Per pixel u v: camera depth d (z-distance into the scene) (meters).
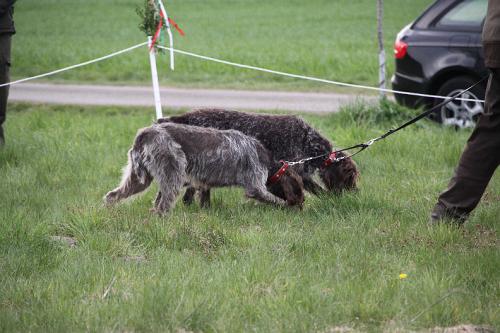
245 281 7.78
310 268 8.28
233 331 6.64
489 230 9.60
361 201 10.83
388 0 77.50
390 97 22.97
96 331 6.58
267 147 11.06
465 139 14.95
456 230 9.23
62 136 16.03
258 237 9.29
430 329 6.76
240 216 10.41
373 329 6.69
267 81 26.95
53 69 30.20
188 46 40.09
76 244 9.41
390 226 9.76
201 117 11.14
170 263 8.36
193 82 26.70
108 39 46.16
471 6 16.81
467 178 9.31
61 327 6.62
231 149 10.59
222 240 9.34
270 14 68.19
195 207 11.13
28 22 60.19
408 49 17.22
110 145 15.22
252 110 20.34
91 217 9.99
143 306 6.99
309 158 10.98
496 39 8.73
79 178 12.62
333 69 29.66
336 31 51.47
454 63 16.50
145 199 11.30
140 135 10.37
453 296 7.37
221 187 10.78
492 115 8.98
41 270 8.26
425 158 13.80
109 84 26.45
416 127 16.47
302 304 7.21
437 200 10.65
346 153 11.52
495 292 7.48
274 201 10.78
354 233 9.48
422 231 9.42
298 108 20.73
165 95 23.64
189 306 7.05
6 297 7.42
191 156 10.42
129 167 10.61
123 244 9.12
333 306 7.15
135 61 31.95
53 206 10.88
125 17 65.94
